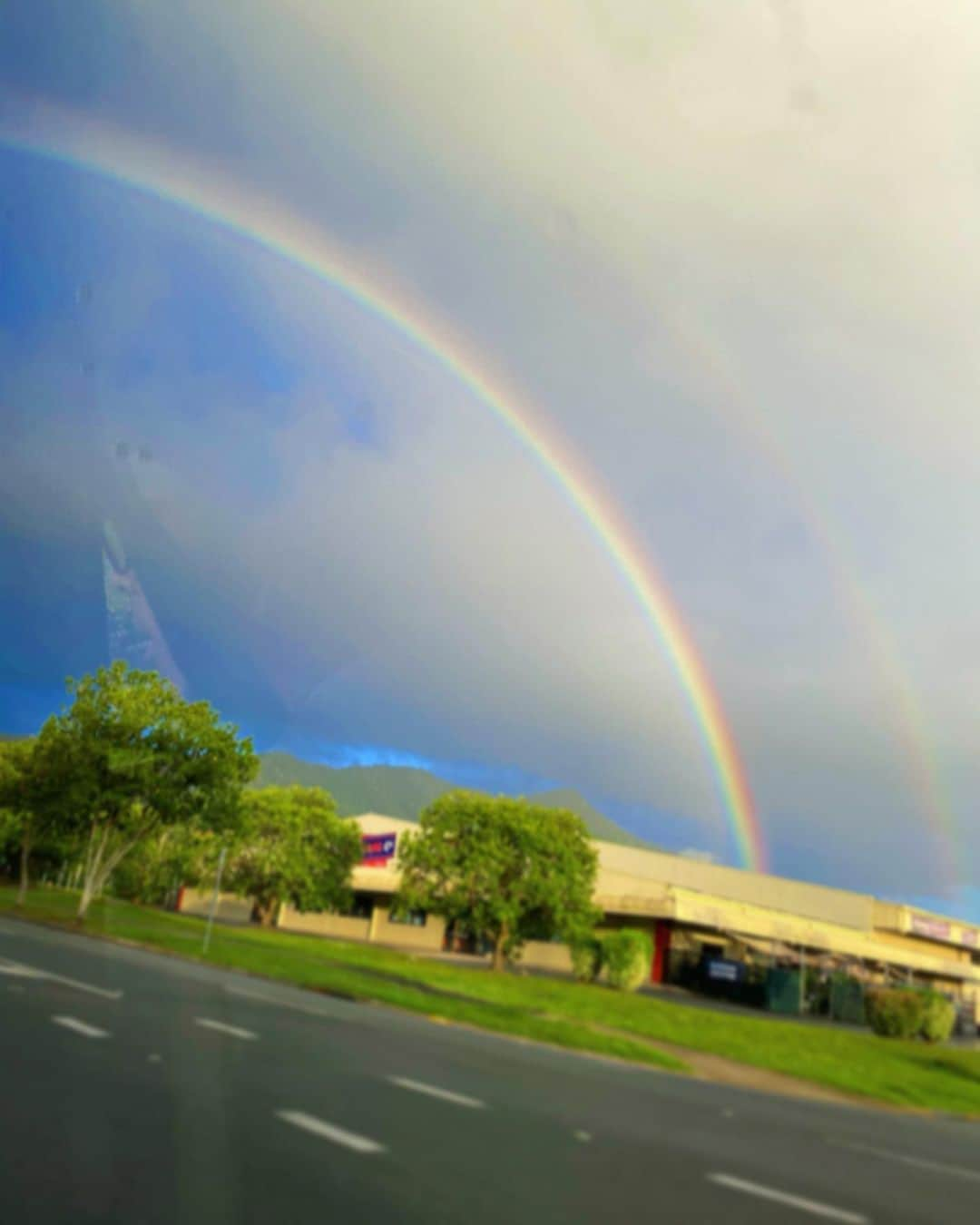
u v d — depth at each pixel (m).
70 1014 12.61
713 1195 7.86
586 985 41.00
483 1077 12.72
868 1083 21.59
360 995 23.44
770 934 54.62
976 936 75.00
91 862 36.06
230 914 72.75
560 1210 6.68
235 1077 9.94
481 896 47.41
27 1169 6.17
